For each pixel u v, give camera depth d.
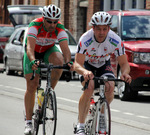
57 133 11.69
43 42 10.70
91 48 9.65
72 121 13.36
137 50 17.19
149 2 31.98
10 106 15.97
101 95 9.11
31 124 10.84
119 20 19.00
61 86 22.83
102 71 9.96
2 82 24.23
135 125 12.93
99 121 8.91
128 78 9.01
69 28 44.97
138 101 17.77
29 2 54.84
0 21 67.69
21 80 25.45
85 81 9.31
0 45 41.03
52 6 10.14
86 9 43.59
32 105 10.81
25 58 10.73
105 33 9.24
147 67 17.02
